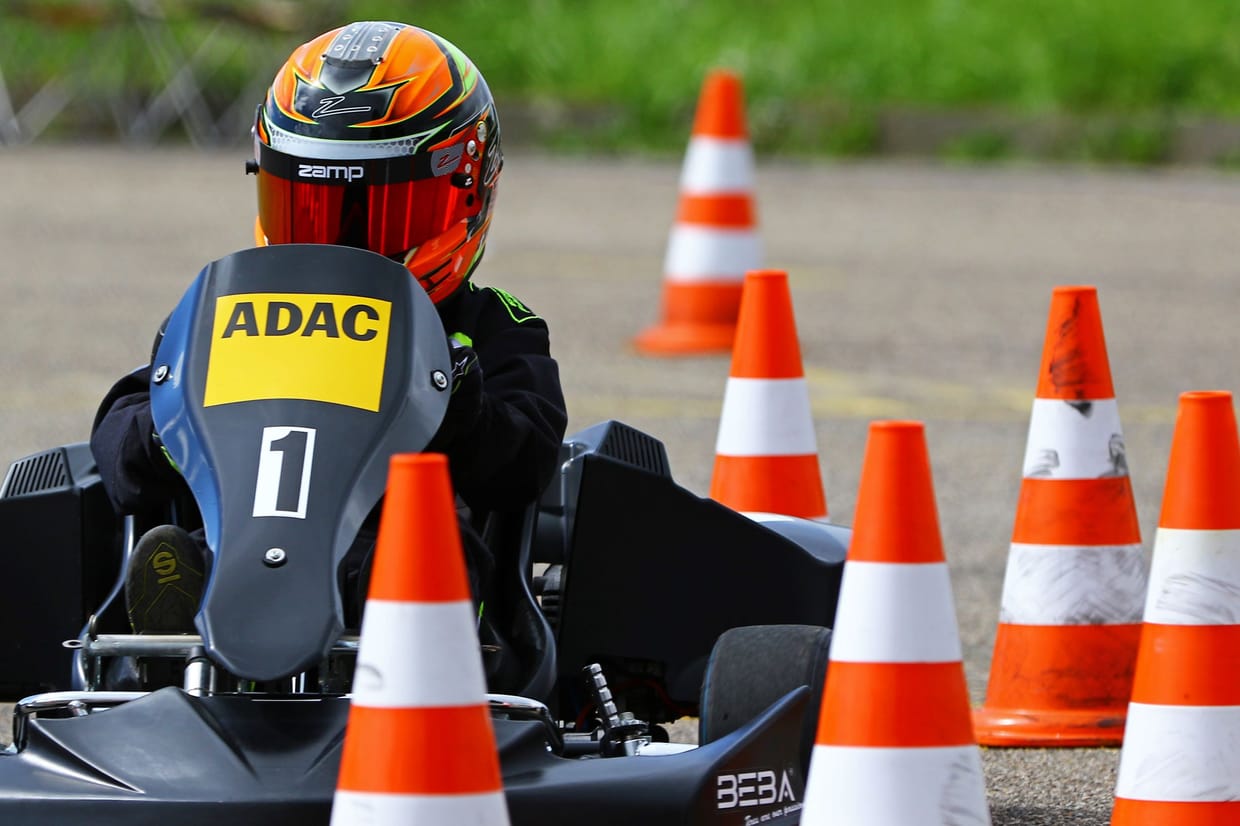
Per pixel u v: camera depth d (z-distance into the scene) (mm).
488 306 14531
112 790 10820
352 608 12508
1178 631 13602
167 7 64812
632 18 76188
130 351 34656
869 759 10977
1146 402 32219
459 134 14125
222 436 12211
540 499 14820
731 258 36000
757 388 19547
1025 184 60031
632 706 14867
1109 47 69938
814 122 68188
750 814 11773
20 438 27984
